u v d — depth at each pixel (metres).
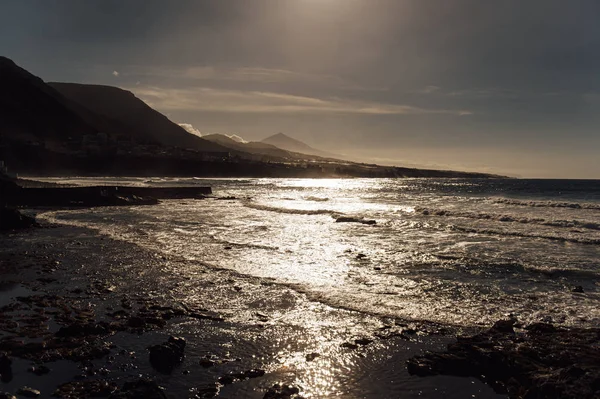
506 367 9.14
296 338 11.09
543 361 9.30
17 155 155.38
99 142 196.25
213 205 53.69
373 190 101.25
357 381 8.95
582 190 91.06
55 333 11.01
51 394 8.19
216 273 17.48
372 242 24.70
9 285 15.53
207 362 9.61
